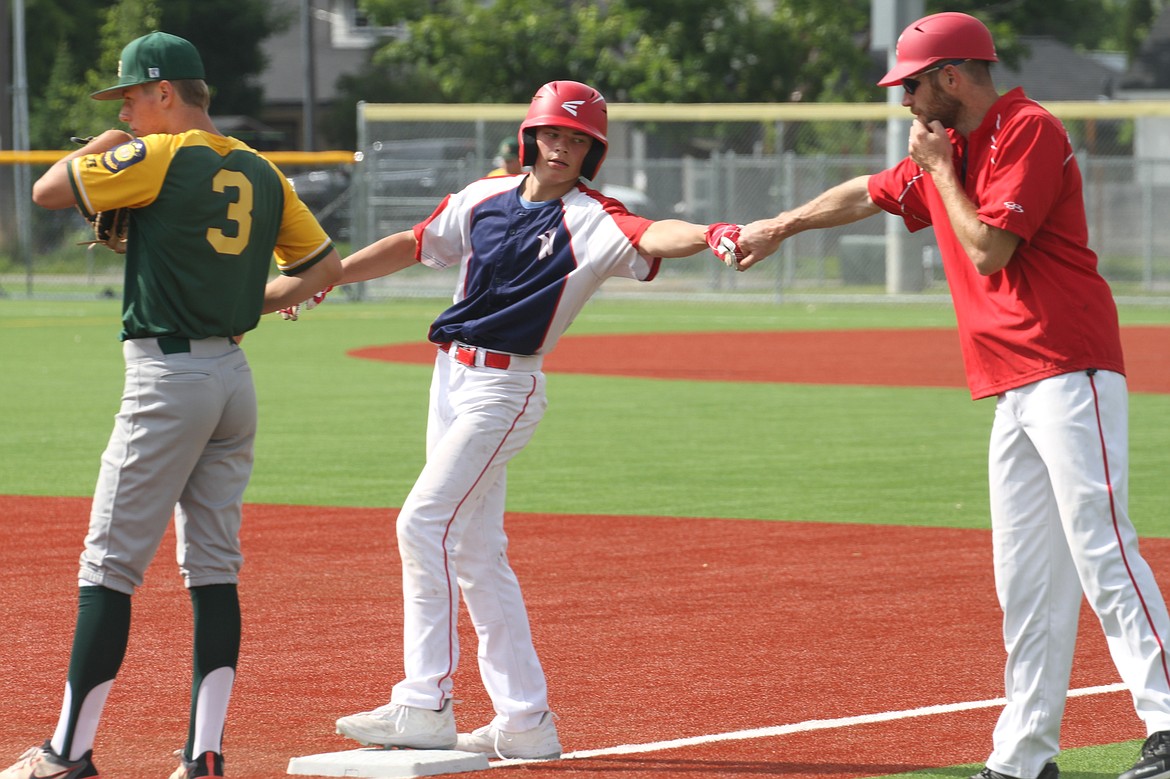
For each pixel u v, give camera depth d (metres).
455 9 129.62
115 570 15.64
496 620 17.25
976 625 23.05
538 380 17.31
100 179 15.11
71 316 88.06
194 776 15.54
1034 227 15.34
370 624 22.88
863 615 23.62
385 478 36.53
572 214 16.97
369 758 16.48
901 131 91.81
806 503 33.44
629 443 42.44
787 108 93.56
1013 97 15.77
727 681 20.02
